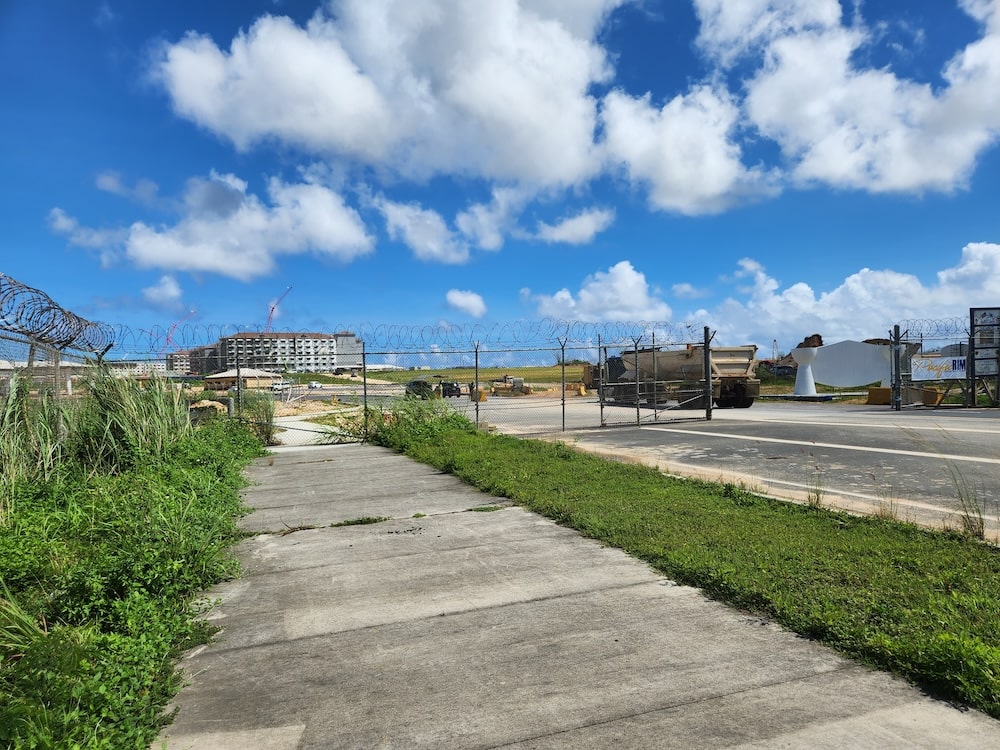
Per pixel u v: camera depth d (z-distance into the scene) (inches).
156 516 240.2
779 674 145.1
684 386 1053.8
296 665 161.0
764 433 636.7
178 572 213.0
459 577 224.8
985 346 999.0
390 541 279.1
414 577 227.3
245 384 765.9
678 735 122.5
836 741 118.3
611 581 213.0
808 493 334.6
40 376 391.9
